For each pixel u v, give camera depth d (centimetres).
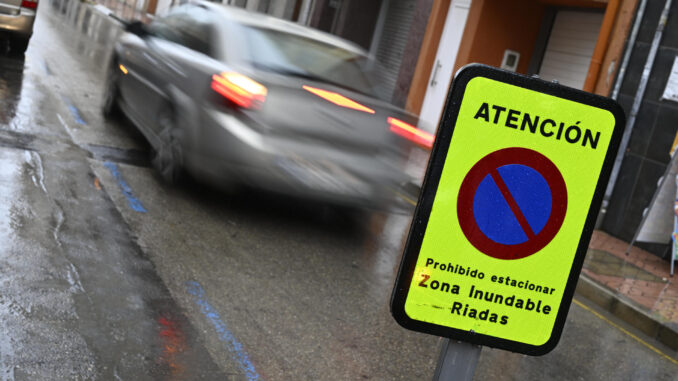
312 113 565
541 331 188
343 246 631
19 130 718
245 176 567
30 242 462
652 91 945
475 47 1294
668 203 850
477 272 182
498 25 1295
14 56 1127
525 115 177
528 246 183
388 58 1744
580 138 180
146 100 715
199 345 389
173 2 2897
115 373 339
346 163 579
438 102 1380
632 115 966
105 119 860
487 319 185
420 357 446
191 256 517
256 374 373
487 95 175
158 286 452
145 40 768
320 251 602
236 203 669
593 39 1199
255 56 588
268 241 594
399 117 600
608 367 518
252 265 530
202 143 580
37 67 1084
